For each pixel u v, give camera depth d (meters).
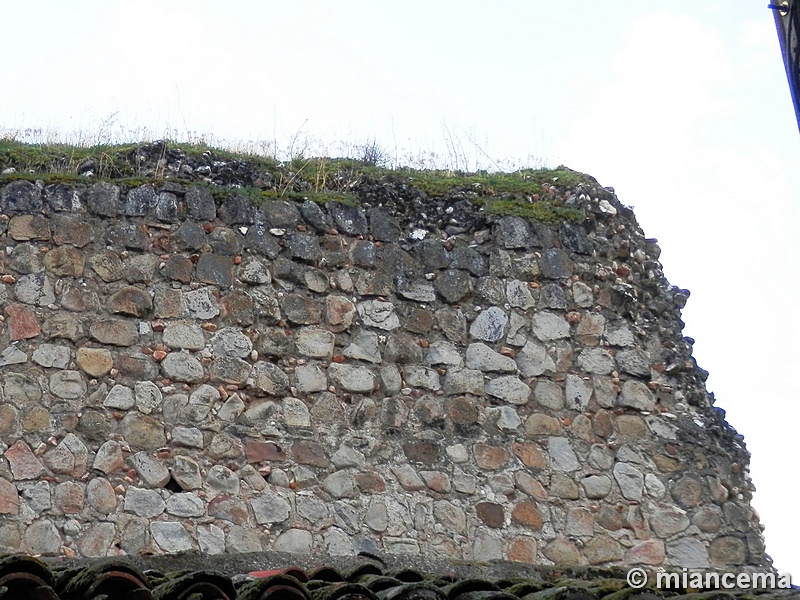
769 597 7.05
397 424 9.43
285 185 10.02
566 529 9.45
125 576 5.45
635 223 10.71
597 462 9.71
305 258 9.68
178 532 8.67
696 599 6.11
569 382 9.91
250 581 6.21
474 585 6.08
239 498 8.88
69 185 9.33
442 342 9.77
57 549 8.41
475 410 9.63
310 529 8.94
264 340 9.38
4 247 9.04
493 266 10.09
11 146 9.86
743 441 10.17
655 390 10.08
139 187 9.48
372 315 9.70
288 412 9.23
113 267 9.22
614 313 10.23
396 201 10.16
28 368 8.80
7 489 8.45
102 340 9.01
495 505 9.38
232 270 9.48
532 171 11.08
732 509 9.84
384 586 6.27
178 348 9.16
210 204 9.60
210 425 9.02
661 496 9.73
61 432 8.70
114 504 8.62
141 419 8.89
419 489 9.27
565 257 10.27
